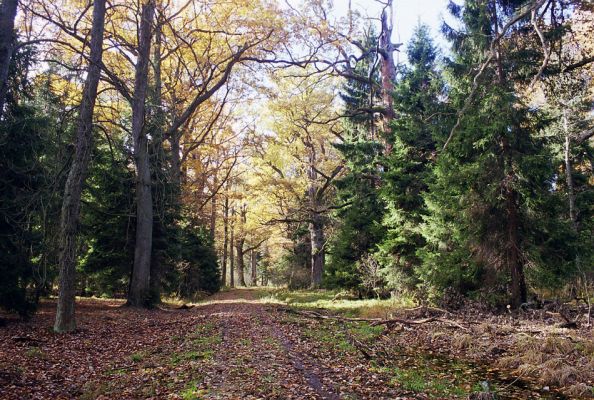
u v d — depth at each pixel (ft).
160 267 77.15
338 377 27.07
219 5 79.25
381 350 35.88
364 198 83.61
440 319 45.88
